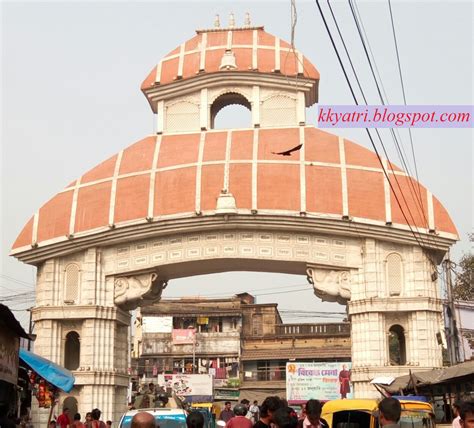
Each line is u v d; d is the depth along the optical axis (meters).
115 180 42.44
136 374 64.88
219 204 40.00
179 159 42.22
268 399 11.22
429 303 39.16
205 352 65.19
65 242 41.75
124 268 41.81
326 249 40.56
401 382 29.81
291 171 40.84
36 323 42.06
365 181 40.69
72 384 22.86
